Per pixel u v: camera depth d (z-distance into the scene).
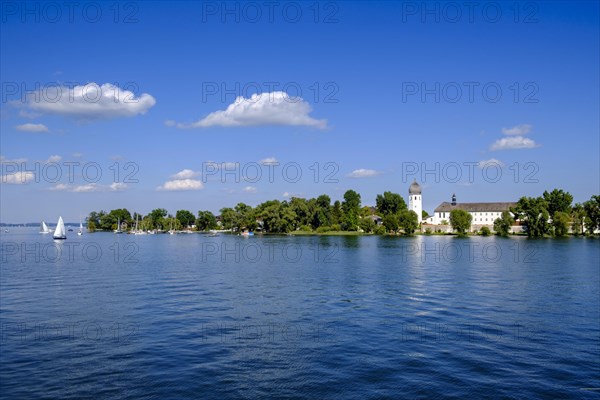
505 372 27.48
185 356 30.20
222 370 27.78
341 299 50.81
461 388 25.22
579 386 25.50
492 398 24.02
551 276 72.12
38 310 44.25
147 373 27.23
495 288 59.19
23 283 62.91
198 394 24.45
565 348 32.06
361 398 24.03
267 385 25.61
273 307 46.06
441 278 69.31
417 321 40.00
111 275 72.69
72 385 25.53
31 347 31.98
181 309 44.84
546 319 40.88
